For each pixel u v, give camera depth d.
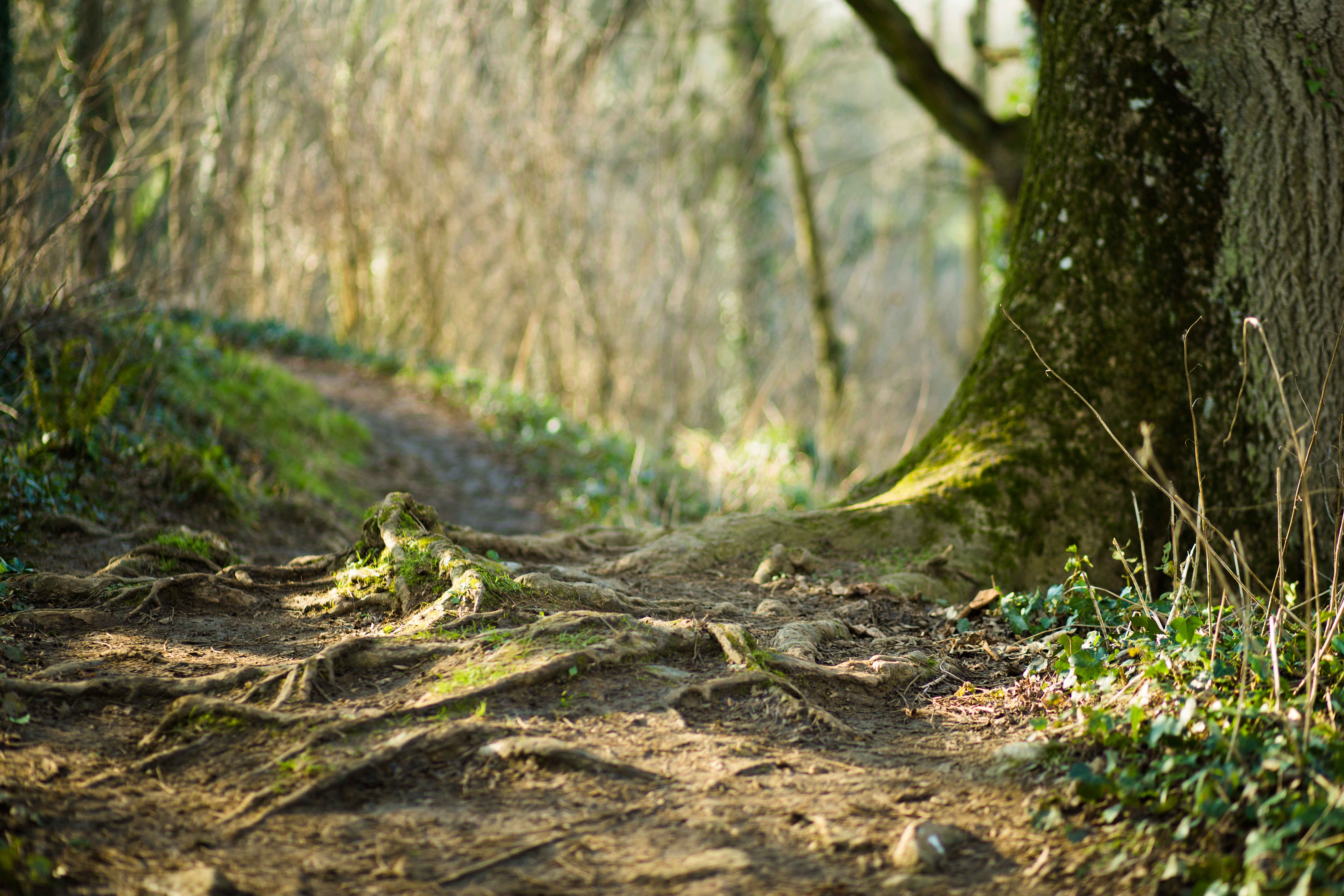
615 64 21.16
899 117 28.25
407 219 16.59
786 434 13.42
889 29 11.91
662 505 10.40
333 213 17.22
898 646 4.35
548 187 15.86
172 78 14.66
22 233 6.87
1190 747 2.95
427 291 16.80
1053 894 2.46
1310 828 2.48
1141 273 5.30
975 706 3.70
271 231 17.61
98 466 6.70
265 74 16.81
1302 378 5.01
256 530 7.19
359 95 16.62
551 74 15.98
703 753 3.20
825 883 2.51
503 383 15.25
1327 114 4.89
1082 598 4.33
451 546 4.51
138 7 12.31
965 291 26.91
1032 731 3.39
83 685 3.46
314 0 17.12
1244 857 2.48
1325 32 4.84
